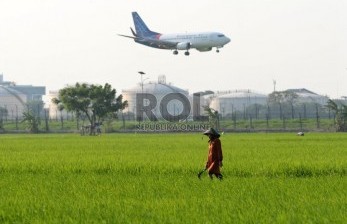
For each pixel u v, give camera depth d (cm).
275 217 3309
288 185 4534
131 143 13162
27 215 3475
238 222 3189
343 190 4228
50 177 5338
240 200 3881
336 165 5900
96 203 3822
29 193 4294
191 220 3269
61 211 3562
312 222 3127
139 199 4003
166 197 4078
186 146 11381
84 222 3253
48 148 11069
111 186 4628
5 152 9594
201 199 3934
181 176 5347
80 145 12306
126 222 3250
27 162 6931
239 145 11362
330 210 3450
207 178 5209
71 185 4716
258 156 7612
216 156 5059
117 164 6388
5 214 3488
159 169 5884
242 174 5519
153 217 3362
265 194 4125
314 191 4209
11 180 5100
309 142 12650
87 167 6162
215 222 3206
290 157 7281
